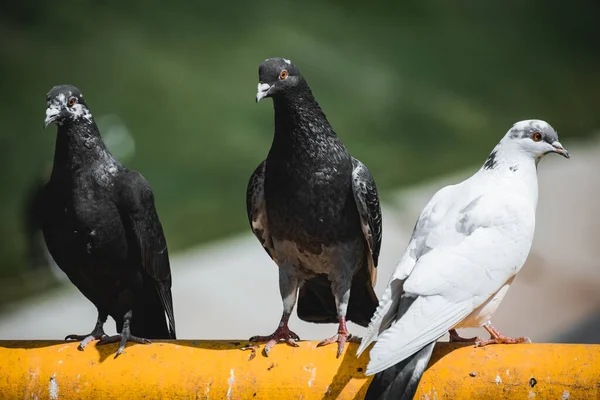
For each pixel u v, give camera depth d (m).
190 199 18.66
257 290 14.79
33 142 20.34
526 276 15.23
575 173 20.12
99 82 22.94
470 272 6.26
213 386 6.44
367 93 24.48
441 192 6.91
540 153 6.88
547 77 27.64
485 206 6.59
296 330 13.63
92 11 26.31
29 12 25.75
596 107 25.92
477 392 6.05
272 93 7.62
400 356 5.77
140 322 8.31
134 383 6.56
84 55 24.00
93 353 6.74
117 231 7.73
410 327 5.94
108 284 7.93
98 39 24.88
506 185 6.78
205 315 13.99
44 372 6.68
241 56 25.22
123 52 24.42
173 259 16.19
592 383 5.87
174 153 20.39
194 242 16.91
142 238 7.75
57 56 23.83
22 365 6.73
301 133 7.70
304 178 7.71
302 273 8.11
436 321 6.01
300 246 7.87
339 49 26.84
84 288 8.02
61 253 7.84
